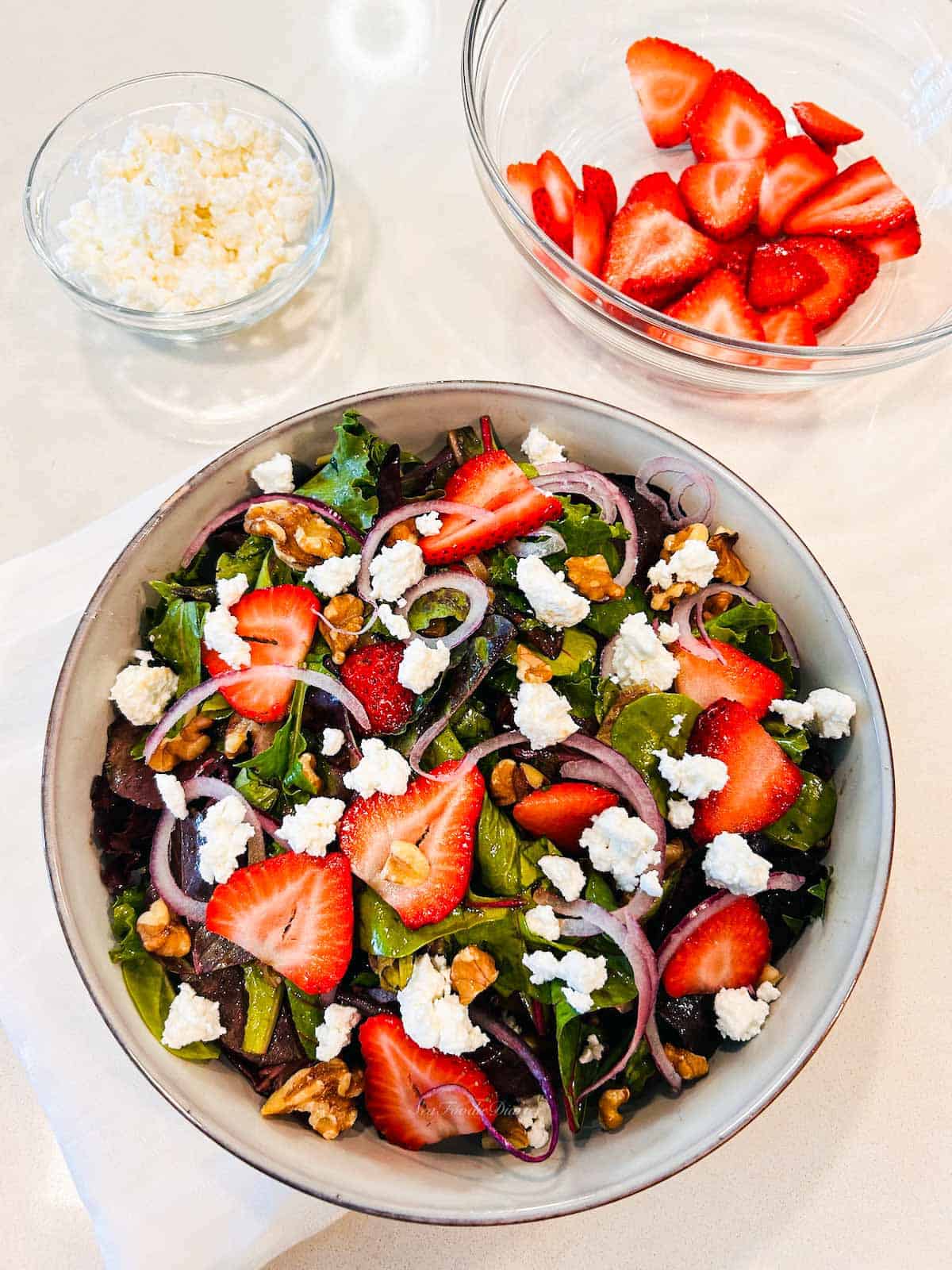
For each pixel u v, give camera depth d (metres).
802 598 1.05
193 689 1.02
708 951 0.97
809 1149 1.10
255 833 0.98
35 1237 1.07
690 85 1.42
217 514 1.07
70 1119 1.02
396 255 1.40
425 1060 0.94
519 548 1.07
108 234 1.30
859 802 0.98
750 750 1.00
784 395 1.37
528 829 1.00
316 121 1.46
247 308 1.30
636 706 1.02
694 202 1.39
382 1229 1.07
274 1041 0.95
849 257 1.36
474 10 1.33
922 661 1.25
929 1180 1.09
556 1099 0.95
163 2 1.52
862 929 0.91
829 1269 1.06
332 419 1.06
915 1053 1.12
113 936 0.97
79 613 1.19
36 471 1.30
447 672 1.03
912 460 1.34
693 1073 0.97
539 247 1.22
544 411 1.08
